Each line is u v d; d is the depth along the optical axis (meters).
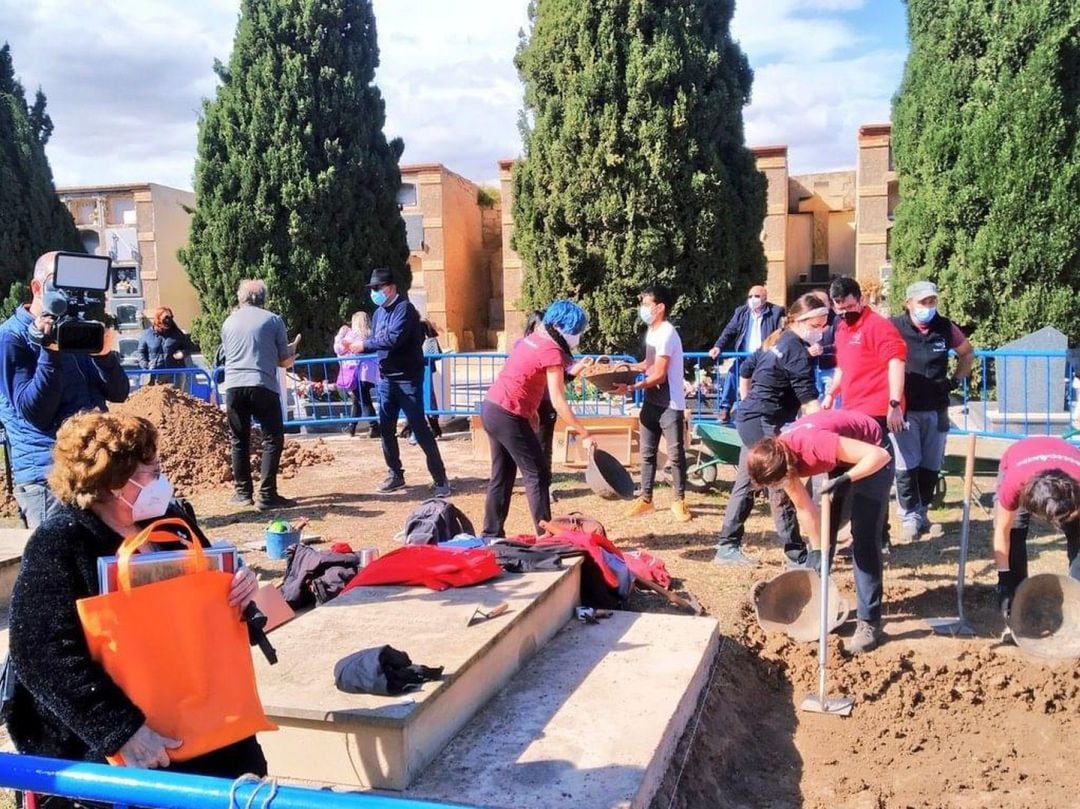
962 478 8.95
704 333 14.57
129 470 2.37
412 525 6.15
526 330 7.04
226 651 2.46
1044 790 3.99
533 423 6.07
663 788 3.66
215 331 17.86
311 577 5.30
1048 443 4.89
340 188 17.47
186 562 2.41
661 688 4.22
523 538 5.74
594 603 5.42
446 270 28.14
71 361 4.42
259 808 1.90
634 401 11.45
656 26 13.88
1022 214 12.59
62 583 2.27
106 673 2.29
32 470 4.32
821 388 8.94
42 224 21.20
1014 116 12.51
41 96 22.03
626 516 7.68
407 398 8.32
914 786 4.06
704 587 5.96
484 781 3.41
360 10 17.97
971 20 12.84
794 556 6.14
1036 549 6.76
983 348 13.15
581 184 14.11
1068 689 4.66
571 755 3.59
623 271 14.23
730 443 7.96
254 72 17.34
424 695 3.50
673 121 13.87
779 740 4.50
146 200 26.22
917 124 13.57
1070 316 12.66
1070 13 12.17
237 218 17.38
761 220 14.90
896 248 14.05
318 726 3.41
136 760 2.24
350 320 17.69
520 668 4.48
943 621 5.39
